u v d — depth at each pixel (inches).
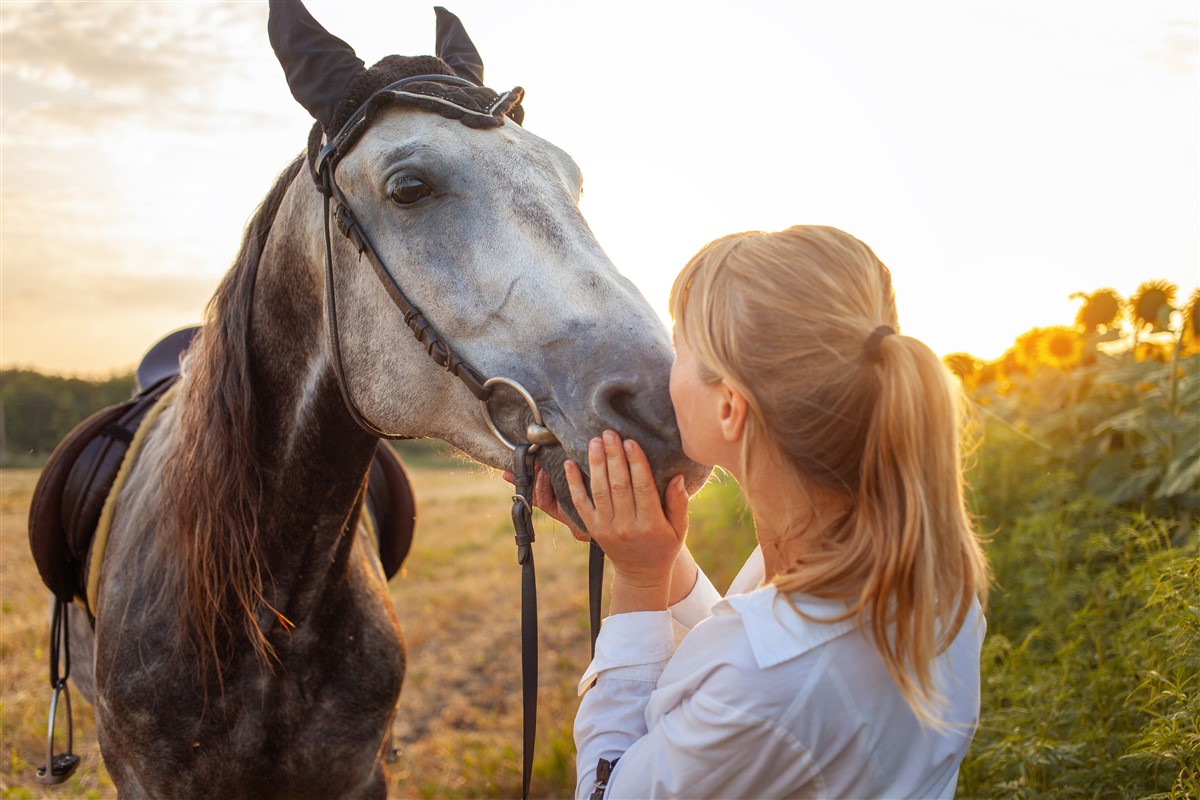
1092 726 83.4
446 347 58.2
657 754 39.8
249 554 67.7
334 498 70.2
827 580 37.8
